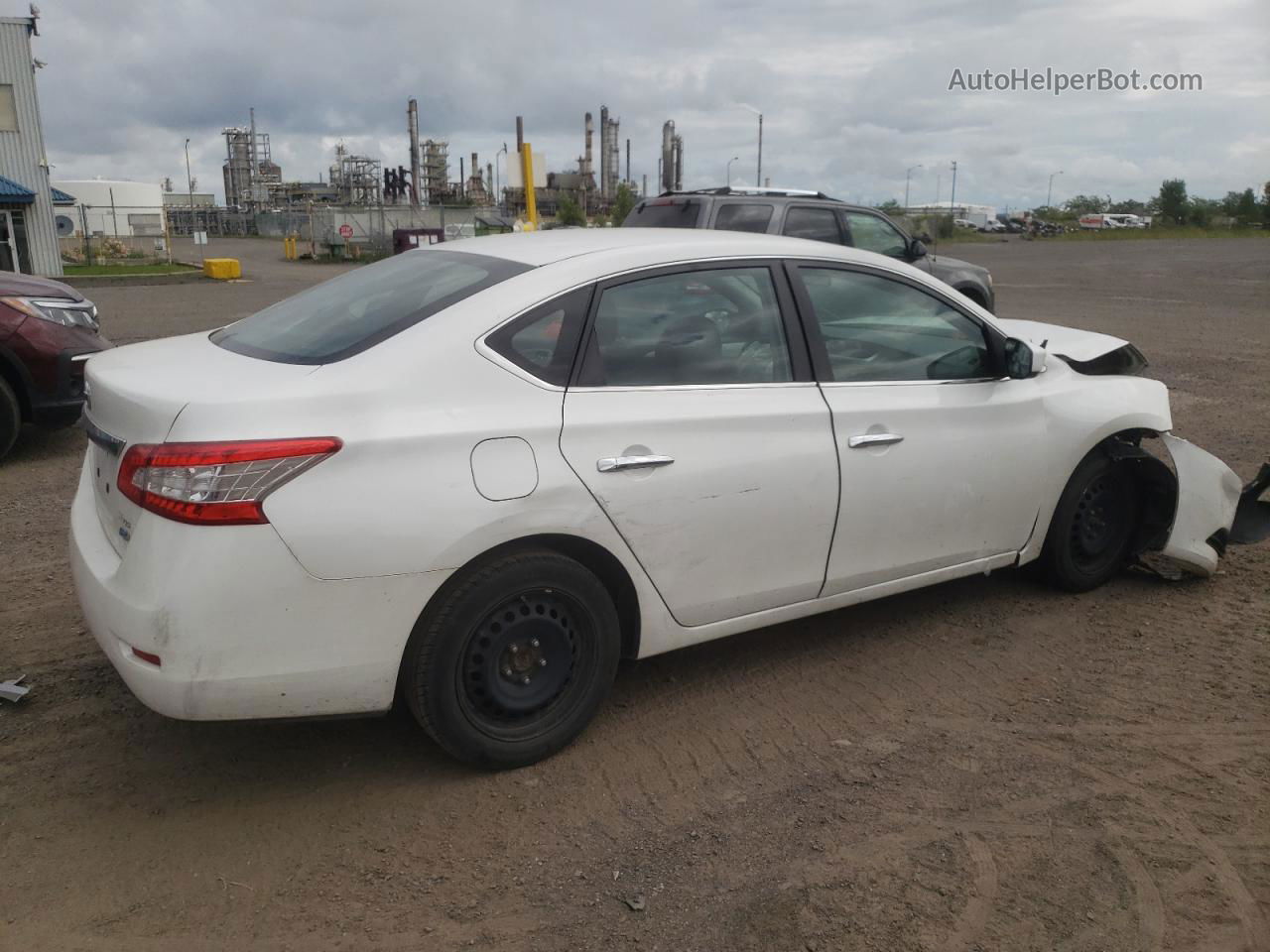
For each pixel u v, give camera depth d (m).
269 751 3.45
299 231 62.78
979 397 4.18
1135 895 2.75
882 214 11.02
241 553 2.74
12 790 3.19
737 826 3.06
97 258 39.81
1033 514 4.45
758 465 3.54
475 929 2.62
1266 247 53.16
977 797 3.21
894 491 3.91
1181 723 3.66
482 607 3.09
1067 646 4.30
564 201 63.03
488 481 3.01
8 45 29.75
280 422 2.80
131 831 3.01
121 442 2.96
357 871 2.85
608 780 3.30
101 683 3.88
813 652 4.24
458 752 3.20
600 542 3.26
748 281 3.70
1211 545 4.96
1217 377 10.75
